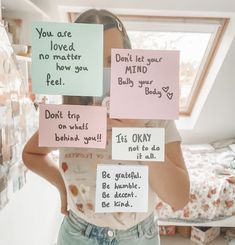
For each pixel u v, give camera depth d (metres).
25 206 1.11
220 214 2.19
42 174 0.73
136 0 1.90
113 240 0.68
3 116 0.86
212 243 2.42
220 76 2.62
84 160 0.64
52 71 0.51
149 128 0.56
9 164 0.91
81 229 0.70
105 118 0.55
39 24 0.49
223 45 2.40
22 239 1.07
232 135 3.29
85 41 0.51
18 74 1.04
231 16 2.12
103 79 0.53
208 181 2.21
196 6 2.00
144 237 0.71
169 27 2.24
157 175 0.60
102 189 0.58
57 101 0.58
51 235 1.60
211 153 2.92
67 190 0.71
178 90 0.53
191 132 3.25
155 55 0.52
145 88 0.53
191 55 2.65
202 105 2.95
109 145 0.59
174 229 2.47
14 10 1.47
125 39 0.58
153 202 0.71
